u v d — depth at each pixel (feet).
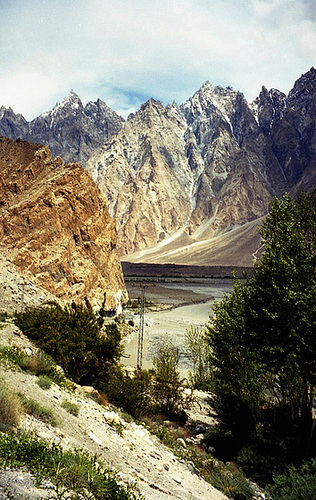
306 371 53.06
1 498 16.07
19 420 27.50
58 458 22.84
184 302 407.44
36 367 48.65
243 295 62.28
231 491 43.50
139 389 65.57
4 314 110.42
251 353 59.06
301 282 54.54
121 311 291.99
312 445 54.90
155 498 26.73
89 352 65.05
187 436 65.10
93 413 45.16
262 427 66.23
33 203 231.30
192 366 142.00
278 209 65.31
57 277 220.02
